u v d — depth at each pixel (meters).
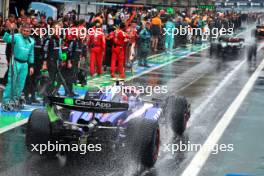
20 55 23.61
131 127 16.11
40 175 15.15
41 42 25.62
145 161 16.02
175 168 16.17
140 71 41.50
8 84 23.83
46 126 16.47
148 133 15.91
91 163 16.38
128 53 41.38
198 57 55.69
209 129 21.48
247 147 18.83
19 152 17.28
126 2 71.19
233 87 34.00
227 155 17.72
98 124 16.56
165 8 85.50
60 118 16.97
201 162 16.86
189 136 20.19
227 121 23.09
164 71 42.19
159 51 58.91
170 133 20.50
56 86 26.66
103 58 38.16
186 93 30.95
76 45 27.91
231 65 48.72
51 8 46.44
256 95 30.77
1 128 20.42
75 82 28.36
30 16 34.06
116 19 52.69
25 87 25.11
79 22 30.61
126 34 36.75
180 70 43.25
